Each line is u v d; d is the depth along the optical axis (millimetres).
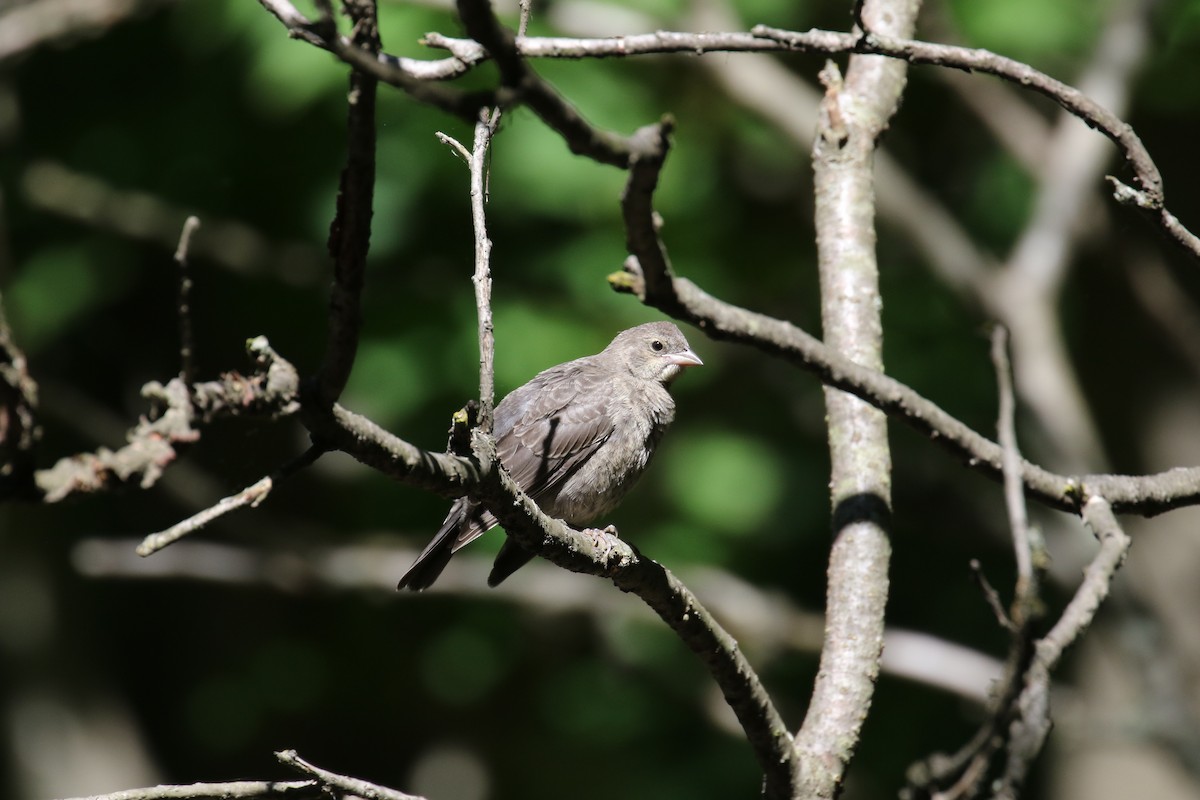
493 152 13422
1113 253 13336
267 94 12906
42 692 16703
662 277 4617
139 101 14758
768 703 5348
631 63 13547
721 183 14609
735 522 14195
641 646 14820
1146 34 12523
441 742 17312
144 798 4848
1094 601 4828
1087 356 13797
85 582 17094
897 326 15758
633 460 9461
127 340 15508
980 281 12492
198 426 3656
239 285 15102
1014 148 13547
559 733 16406
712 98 13867
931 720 15445
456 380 13500
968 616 15641
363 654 16266
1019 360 12219
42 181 13844
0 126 14430
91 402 15078
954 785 4520
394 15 12422
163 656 18203
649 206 4176
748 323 5004
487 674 15531
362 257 3951
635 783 16094
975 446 5422
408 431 13555
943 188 16203
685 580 13305
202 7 13719
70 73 14930
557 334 13508
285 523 14266
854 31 5621
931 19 12102
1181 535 12812
